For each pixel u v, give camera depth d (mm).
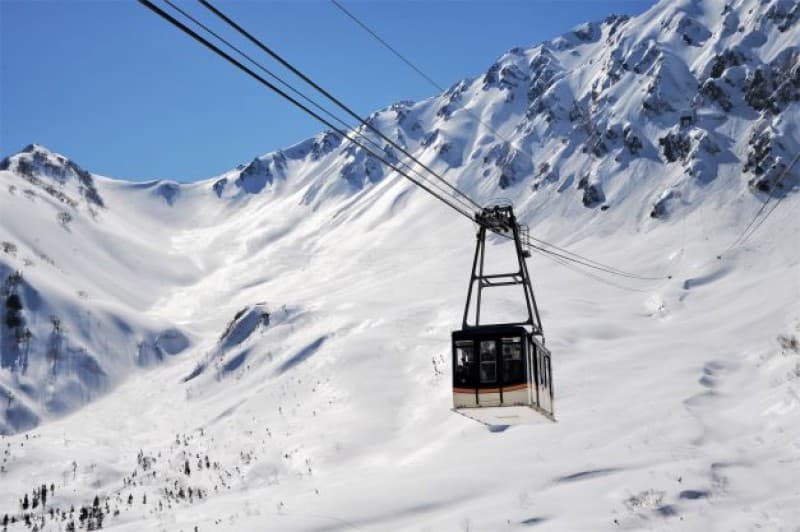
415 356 170250
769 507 58844
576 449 87562
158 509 127000
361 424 134625
